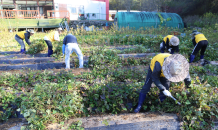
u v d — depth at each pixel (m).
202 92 3.32
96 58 6.00
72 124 3.04
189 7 23.38
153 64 3.16
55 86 3.69
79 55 5.88
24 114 2.95
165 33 12.18
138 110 3.52
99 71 5.23
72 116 3.38
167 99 3.49
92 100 3.62
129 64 6.41
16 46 8.95
